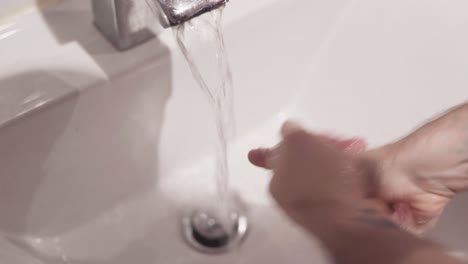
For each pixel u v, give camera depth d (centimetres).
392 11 78
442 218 75
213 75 73
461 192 71
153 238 77
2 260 63
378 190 62
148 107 72
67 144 68
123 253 75
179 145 78
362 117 80
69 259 73
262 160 52
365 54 80
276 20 75
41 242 73
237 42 74
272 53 78
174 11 56
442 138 65
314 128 82
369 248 39
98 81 66
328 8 78
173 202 79
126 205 78
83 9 71
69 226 75
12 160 66
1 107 63
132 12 65
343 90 81
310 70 82
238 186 80
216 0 57
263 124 83
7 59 67
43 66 67
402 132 78
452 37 75
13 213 70
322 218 42
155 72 69
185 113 75
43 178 69
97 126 69
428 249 39
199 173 81
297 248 77
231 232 78
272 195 44
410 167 65
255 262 76
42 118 65
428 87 77
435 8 76
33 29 69
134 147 74
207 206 79
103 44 69
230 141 81
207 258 76
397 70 78
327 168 45
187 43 69
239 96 79
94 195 75
